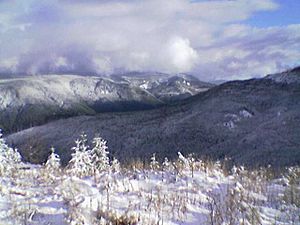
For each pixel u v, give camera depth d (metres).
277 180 11.88
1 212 6.67
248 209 7.95
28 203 7.25
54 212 6.75
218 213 7.40
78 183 9.01
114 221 6.64
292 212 8.07
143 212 7.17
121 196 8.28
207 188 9.86
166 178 10.74
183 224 6.96
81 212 6.66
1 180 9.76
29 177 10.60
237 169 13.56
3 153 22.83
